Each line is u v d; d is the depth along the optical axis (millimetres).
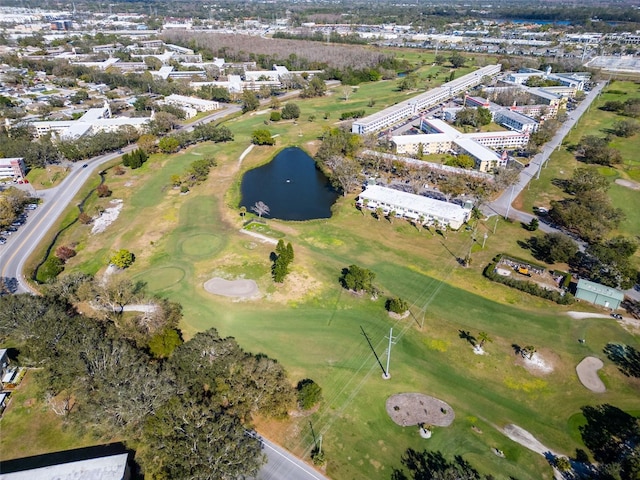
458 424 88000
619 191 186875
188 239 153625
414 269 136750
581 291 121000
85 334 96000
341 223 164000
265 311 119312
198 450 73562
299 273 135000
